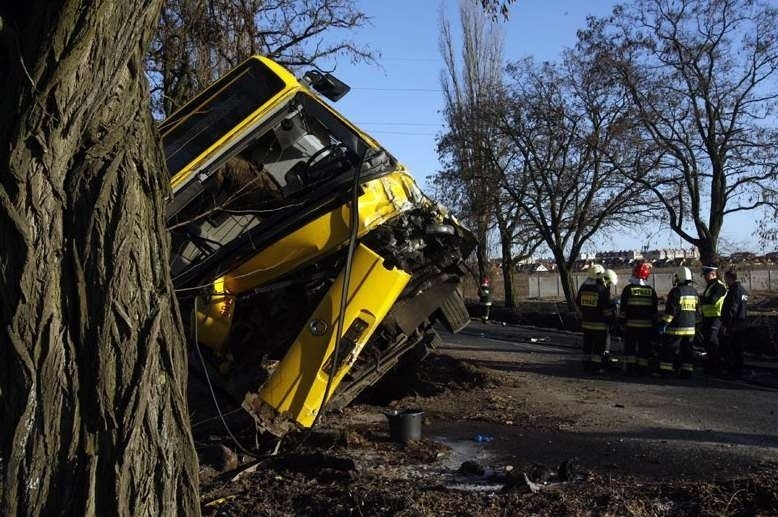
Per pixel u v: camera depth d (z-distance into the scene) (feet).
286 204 21.62
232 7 48.91
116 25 8.96
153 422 9.40
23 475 8.99
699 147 80.94
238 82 23.25
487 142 101.19
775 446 22.33
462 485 17.58
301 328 21.89
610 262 175.22
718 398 31.71
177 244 21.99
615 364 43.68
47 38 8.61
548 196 98.53
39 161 8.92
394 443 22.41
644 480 18.22
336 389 22.16
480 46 105.70
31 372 8.97
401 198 21.42
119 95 9.40
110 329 9.18
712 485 16.14
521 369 41.11
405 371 29.53
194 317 20.18
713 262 79.15
